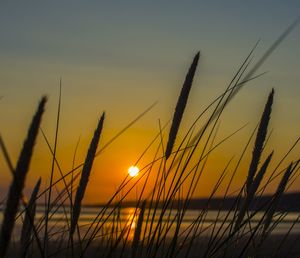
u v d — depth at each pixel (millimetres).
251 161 2596
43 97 1023
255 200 2885
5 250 1046
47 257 2365
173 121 2510
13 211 1044
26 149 1004
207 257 2568
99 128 2096
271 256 2799
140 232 2605
